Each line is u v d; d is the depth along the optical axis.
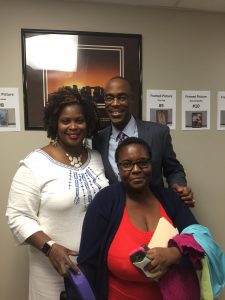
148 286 1.14
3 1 1.77
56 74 1.83
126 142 1.21
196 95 2.03
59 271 1.14
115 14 1.89
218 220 2.12
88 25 1.86
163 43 1.96
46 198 1.29
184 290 1.10
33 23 1.80
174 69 1.99
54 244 1.20
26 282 1.89
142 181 1.17
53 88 1.83
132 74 1.92
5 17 1.78
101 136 1.60
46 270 1.34
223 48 2.05
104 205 1.19
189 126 2.03
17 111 1.82
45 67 1.82
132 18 1.91
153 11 1.94
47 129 1.41
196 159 2.06
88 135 1.49
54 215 1.29
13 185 1.32
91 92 1.87
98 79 1.88
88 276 1.15
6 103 1.81
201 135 2.06
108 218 1.17
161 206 1.24
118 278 1.15
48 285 1.34
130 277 1.11
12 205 1.29
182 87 2.00
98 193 1.24
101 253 1.15
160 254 1.05
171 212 1.24
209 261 1.12
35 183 1.29
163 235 1.12
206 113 2.05
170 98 1.99
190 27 1.99
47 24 1.81
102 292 1.15
